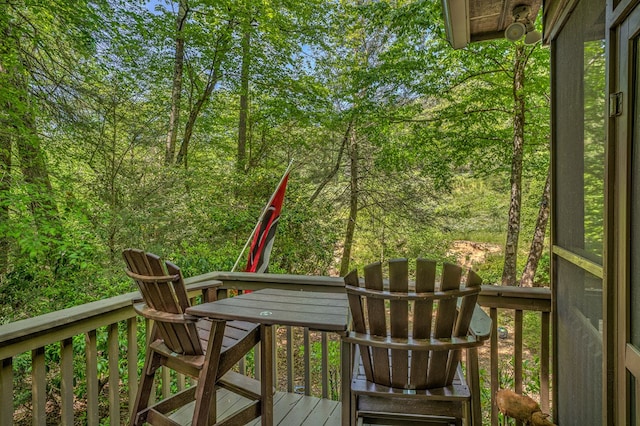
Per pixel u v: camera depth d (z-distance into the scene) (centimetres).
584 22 165
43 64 539
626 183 119
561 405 190
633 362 112
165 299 148
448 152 764
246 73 813
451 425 145
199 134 841
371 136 813
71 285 428
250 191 722
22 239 418
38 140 510
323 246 771
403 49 718
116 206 501
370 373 149
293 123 884
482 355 523
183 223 545
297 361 533
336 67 887
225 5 718
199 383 147
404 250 929
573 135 179
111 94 573
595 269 142
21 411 379
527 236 948
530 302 199
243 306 157
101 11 577
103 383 377
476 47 671
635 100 115
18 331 136
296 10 803
